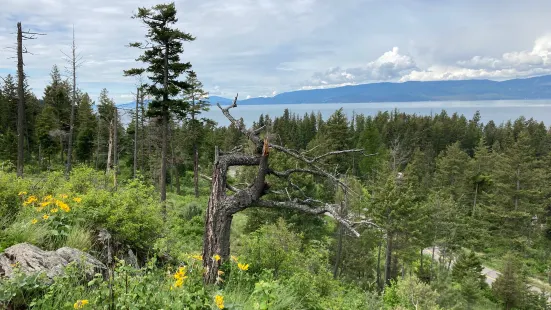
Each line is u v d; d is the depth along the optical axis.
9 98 42.66
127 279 3.03
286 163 22.45
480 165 54.69
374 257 27.98
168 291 3.28
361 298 10.14
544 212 41.56
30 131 45.38
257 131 6.48
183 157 36.38
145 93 20.30
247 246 7.21
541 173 43.34
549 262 35.09
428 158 62.81
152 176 34.09
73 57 21.98
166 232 7.05
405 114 93.31
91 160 44.97
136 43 18.27
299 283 6.07
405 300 14.74
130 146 44.03
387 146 72.25
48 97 44.44
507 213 39.72
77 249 4.30
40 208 5.09
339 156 44.16
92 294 3.00
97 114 45.62
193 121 29.42
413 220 25.02
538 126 78.12
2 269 3.31
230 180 22.64
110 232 5.73
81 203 5.81
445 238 28.94
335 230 25.50
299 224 21.77
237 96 6.88
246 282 5.10
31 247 3.80
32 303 2.68
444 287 21.95
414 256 26.53
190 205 20.17
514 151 42.91
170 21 18.27
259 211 21.45
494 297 26.97
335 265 22.38
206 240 5.50
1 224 4.59
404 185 29.86
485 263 35.09
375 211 24.72
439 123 77.44
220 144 48.09
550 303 25.67
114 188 7.78
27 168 36.53
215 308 3.10
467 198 45.03
